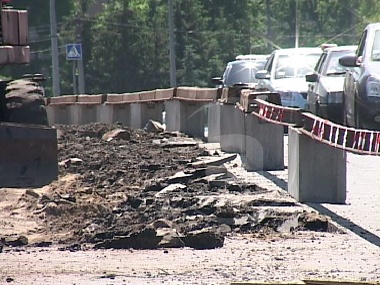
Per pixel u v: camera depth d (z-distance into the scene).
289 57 76.94
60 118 96.38
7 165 40.34
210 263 28.16
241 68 91.12
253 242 31.28
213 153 51.69
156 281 25.84
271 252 29.67
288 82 73.31
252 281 25.45
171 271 27.09
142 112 76.94
